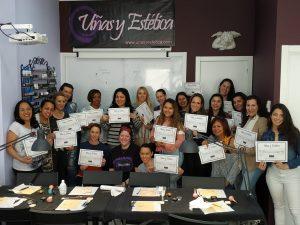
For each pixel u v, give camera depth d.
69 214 2.42
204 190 3.09
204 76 5.45
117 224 3.51
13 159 3.68
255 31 5.11
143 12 5.40
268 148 3.01
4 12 3.57
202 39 5.36
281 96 3.65
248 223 2.83
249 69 5.30
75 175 4.32
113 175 3.43
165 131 3.58
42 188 3.17
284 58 3.59
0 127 3.52
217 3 5.28
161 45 5.43
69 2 5.52
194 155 3.79
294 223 3.30
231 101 4.72
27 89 4.16
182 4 5.34
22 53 4.05
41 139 3.00
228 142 3.54
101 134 4.44
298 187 3.24
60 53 5.63
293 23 3.54
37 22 4.59
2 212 2.53
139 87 5.34
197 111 4.06
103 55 5.56
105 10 5.46
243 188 3.52
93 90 4.89
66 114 4.25
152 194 2.99
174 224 2.39
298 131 3.24
